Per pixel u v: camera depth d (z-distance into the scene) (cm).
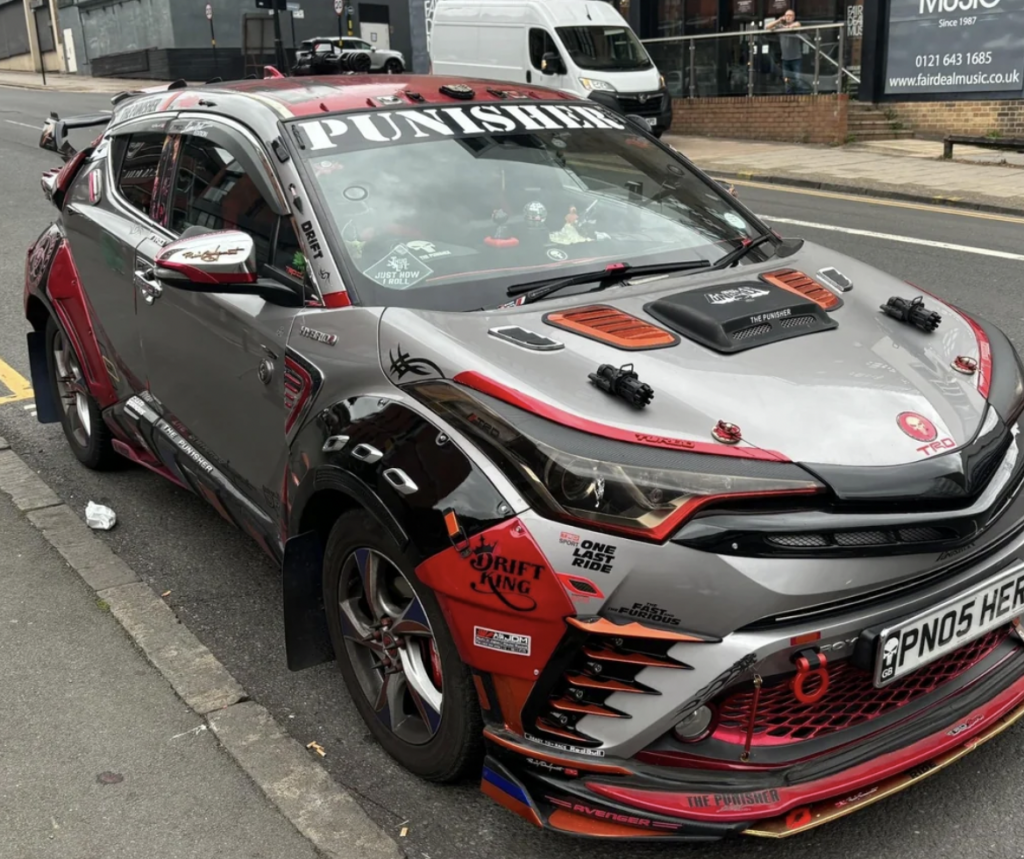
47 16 4666
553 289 322
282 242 343
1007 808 281
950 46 1789
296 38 3506
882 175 1527
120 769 312
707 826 239
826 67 1880
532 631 245
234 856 276
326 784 301
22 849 281
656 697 239
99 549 448
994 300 806
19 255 1046
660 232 365
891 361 290
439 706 281
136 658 370
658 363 277
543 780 252
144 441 446
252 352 342
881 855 267
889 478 246
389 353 291
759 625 238
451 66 2075
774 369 278
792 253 367
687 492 239
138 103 487
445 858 273
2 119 2497
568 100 423
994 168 1539
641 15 2412
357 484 279
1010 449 277
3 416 622
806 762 251
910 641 248
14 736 328
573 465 245
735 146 1958
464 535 252
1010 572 264
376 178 347
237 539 462
